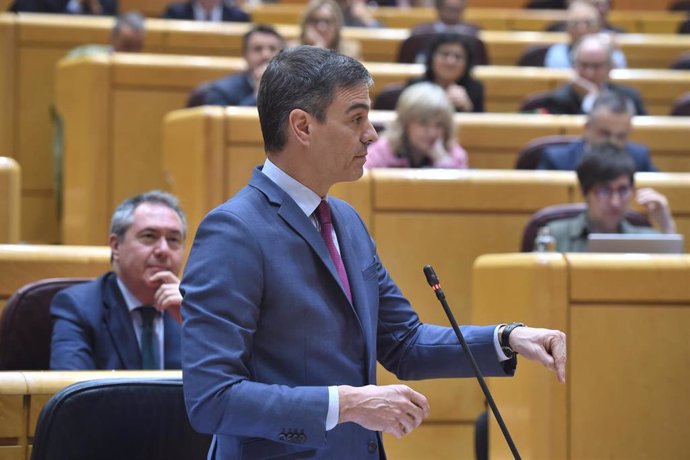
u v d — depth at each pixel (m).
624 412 7.99
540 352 4.86
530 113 14.96
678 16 23.44
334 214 5.08
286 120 4.82
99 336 7.57
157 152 13.79
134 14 15.44
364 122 4.86
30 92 15.11
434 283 5.06
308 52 4.86
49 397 6.12
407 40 17.45
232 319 4.55
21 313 7.83
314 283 4.78
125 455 5.43
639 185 11.33
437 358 5.11
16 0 18.50
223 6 19.73
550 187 10.59
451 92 14.23
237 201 4.82
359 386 4.81
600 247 9.32
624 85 16.31
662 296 8.03
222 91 13.45
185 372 4.52
